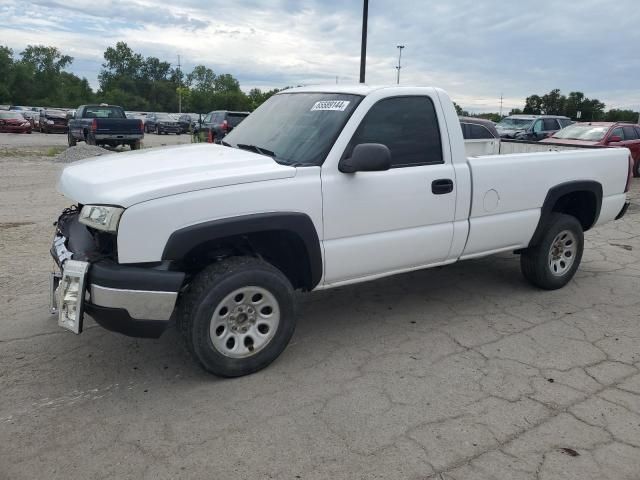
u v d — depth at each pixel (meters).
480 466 2.78
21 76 92.56
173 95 121.69
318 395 3.44
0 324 4.40
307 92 4.51
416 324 4.60
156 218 3.14
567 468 2.78
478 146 6.84
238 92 87.00
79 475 2.68
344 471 2.73
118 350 4.00
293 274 4.08
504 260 6.54
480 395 3.47
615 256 6.98
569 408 3.33
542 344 4.24
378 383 3.60
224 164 3.57
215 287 3.38
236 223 3.37
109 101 109.31
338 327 4.52
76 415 3.18
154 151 4.16
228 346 3.58
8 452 2.84
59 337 4.19
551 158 5.05
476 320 4.70
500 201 4.72
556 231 5.19
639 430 3.11
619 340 4.34
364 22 13.21
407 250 4.24
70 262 3.25
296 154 3.89
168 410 3.25
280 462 2.79
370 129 3.97
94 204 3.19
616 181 5.72
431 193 4.25
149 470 2.72
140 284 3.14
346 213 3.85
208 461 2.79
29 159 17.70
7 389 3.46
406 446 2.93
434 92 4.34
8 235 7.25
